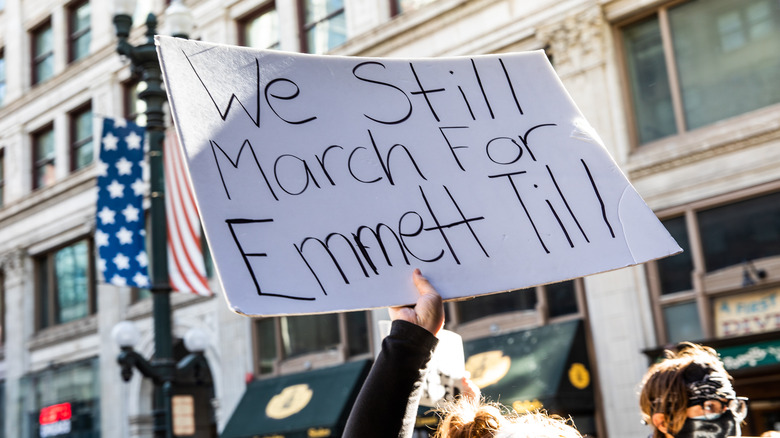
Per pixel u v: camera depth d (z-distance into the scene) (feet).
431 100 7.87
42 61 75.31
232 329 54.80
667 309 36.86
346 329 49.26
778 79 35.35
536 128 7.78
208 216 6.88
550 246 7.28
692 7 38.19
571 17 40.73
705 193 36.09
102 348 63.82
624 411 37.01
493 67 8.04
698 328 35.81
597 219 7.36
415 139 7.66
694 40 38.06
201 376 35.63
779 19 35.58
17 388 70.95
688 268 36.60
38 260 72.69
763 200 34.68
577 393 36.96
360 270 7.04
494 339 41.09
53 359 68.95
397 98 7.84
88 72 68.39
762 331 33.73
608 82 39.68
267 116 7.45
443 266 7.15
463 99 7.90
